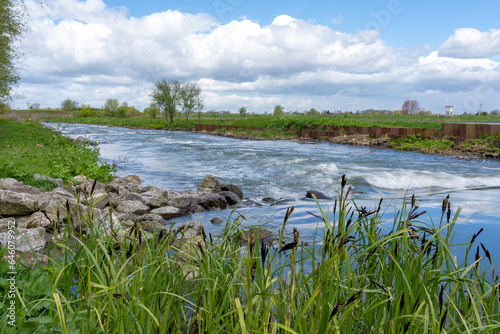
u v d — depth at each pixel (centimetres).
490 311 186
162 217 609
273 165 1298
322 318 164
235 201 736
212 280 201
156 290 210
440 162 1447
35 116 6094
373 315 193
